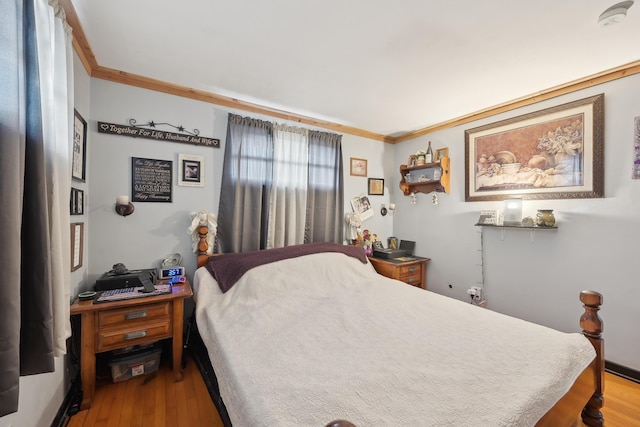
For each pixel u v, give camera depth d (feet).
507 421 2.74
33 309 2.80
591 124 6.64
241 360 3.88
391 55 5.74
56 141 3.81
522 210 7.93
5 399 2.30
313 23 4.76
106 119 6.64
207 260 7.57
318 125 9.97
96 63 6.23
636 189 6.04
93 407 5.07
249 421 2.84
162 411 5.00
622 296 6.23
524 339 4.45
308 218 9.59
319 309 5.92
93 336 5.12
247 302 6.29
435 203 10.38
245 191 8.27
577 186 6.88
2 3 2.37
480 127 8.96
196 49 5.61
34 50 2.84
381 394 3.12
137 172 7.02
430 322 5.26
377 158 11.66
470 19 4.62
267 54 5.76
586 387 4.21
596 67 6.13
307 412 2.81
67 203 4.02
